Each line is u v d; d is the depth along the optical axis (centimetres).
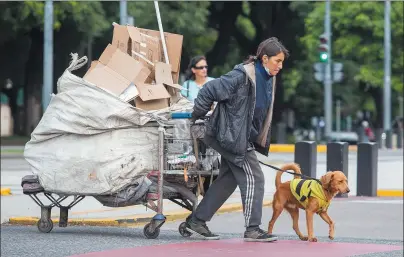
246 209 1254
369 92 7162
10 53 6244
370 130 6981
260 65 1231
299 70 6550
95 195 1331
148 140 1312
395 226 1752
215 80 1223
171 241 1277
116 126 1300
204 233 1294
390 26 6406
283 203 1285
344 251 1177
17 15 4966
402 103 8331
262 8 6562
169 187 1323
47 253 1160
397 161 3909
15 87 7462
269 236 1260
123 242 1268
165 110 1318
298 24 6512
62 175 1331
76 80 1317
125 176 1304
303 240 1292
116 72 1327
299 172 1307
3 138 6500
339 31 6406
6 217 1723
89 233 1402
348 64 6494
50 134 1336
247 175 1245
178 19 5397
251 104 1221
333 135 6975
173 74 1398
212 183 1286
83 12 5075
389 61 6178
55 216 1688
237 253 1145
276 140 6338
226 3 6431
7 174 2995
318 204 1259
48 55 4334
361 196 2302
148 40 1377
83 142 1321
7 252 1173
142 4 5228
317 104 6775
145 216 1652
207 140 1249
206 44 5747
